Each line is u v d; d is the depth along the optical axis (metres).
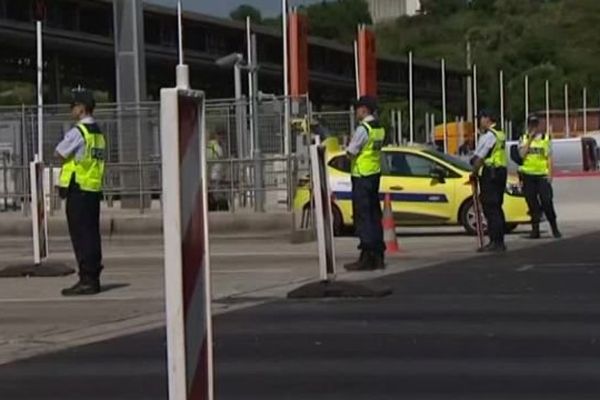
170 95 10.88
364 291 35.56
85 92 37.22
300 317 32.22
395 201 61.81
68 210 37.91
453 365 25.03
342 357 26.27
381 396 22.17
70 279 43.47
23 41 178.62
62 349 28.41
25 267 44.84
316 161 35.19
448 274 41.47
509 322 30.42
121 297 37.56
